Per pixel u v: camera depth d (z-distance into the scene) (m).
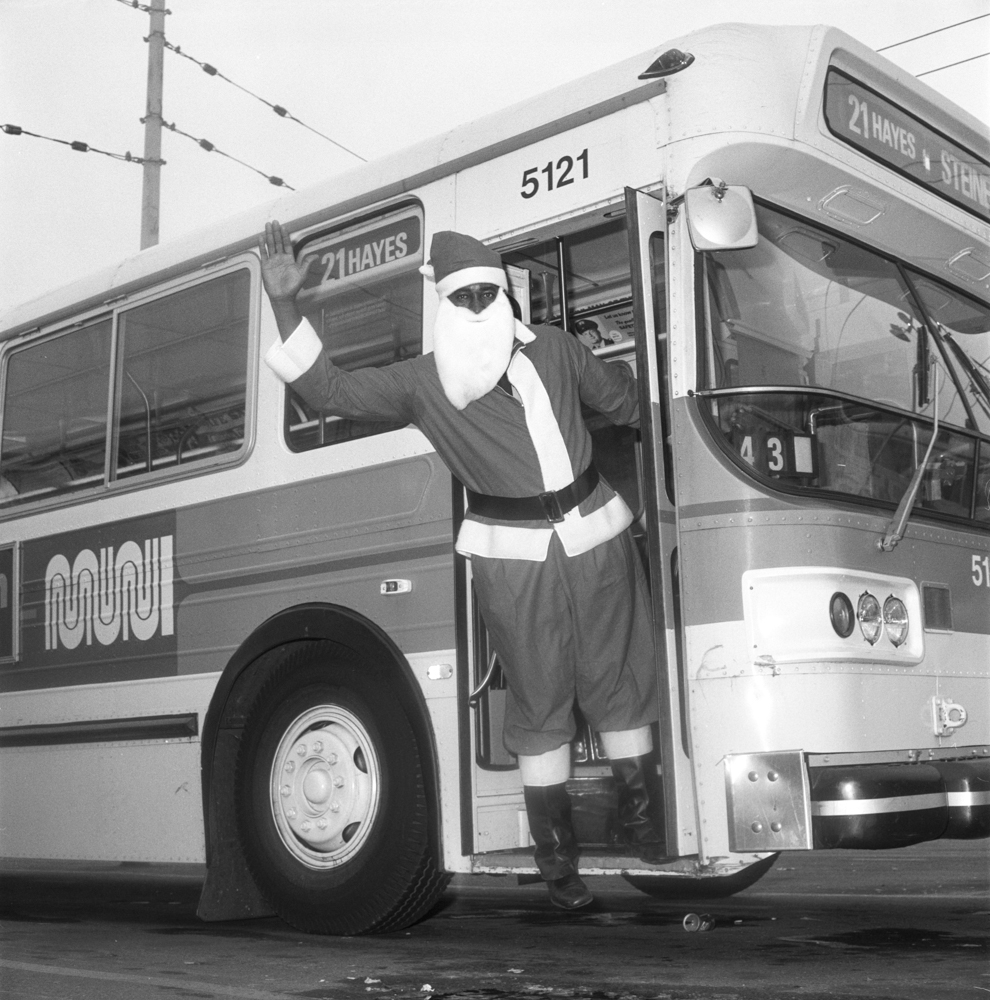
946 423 5.21
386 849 5.10
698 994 4.00
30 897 8.69
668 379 4.64
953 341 5.53
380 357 5.49
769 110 4.74
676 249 4.66
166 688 6.09
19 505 6.98
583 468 4.66
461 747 4.95
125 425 6.48
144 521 6.29
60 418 6.86
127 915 7.05
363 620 5.30
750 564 4.46
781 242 4.89
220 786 5.72
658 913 6.36
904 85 5.33
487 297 4.66
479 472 4.69
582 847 4.77
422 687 5.12
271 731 5.57
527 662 4.63
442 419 4.72
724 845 4.38
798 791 4.29
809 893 7.31
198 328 6.21
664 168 4.72
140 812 6.14
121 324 6.59
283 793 5.51
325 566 5.52
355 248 5.66
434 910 5.82
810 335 4.91
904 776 4.36
